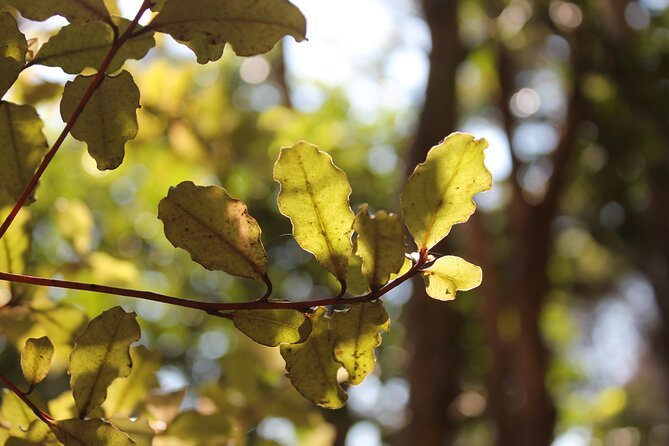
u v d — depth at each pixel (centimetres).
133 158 102
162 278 204
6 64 44
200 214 43
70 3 44
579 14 224
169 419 61
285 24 44
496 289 237
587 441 282
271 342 44
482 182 43
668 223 249
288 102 200
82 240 72
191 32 44
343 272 43
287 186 43
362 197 269
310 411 70
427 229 43
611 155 233
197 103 95
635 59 220
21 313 55
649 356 328
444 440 204
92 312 109
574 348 358
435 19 213
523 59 265
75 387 46
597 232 273
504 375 234
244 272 43
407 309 212
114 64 46
